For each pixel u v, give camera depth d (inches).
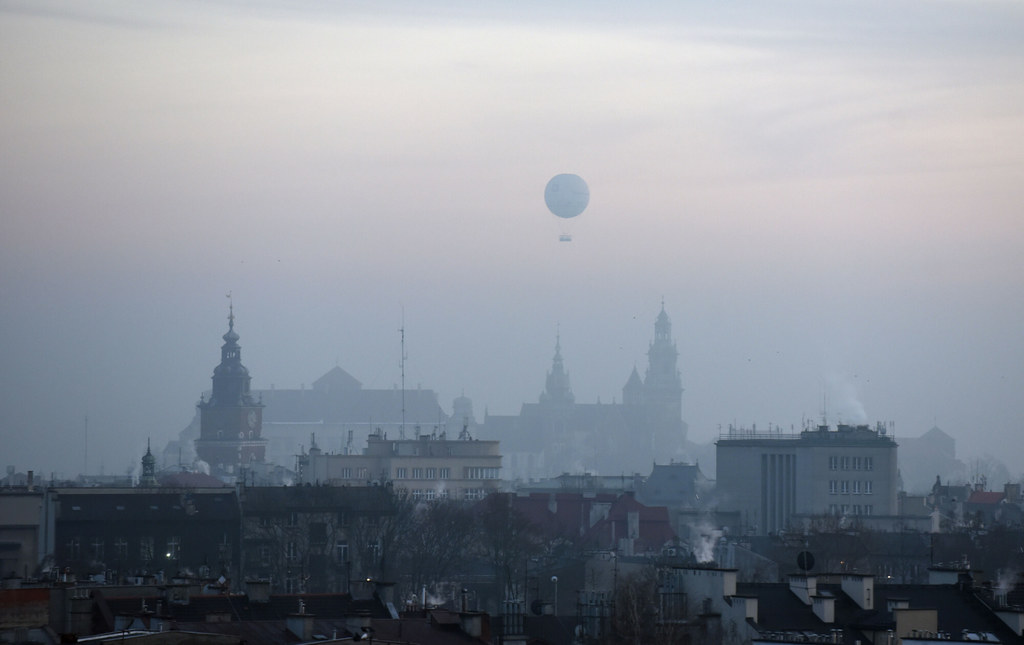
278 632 5516.7
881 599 5989.2
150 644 4820.4
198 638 4889.3
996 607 5880.9
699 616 5753.0
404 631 5708.7
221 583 7003.0
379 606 6254.9
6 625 6063.0
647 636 5812.0
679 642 5728.3
